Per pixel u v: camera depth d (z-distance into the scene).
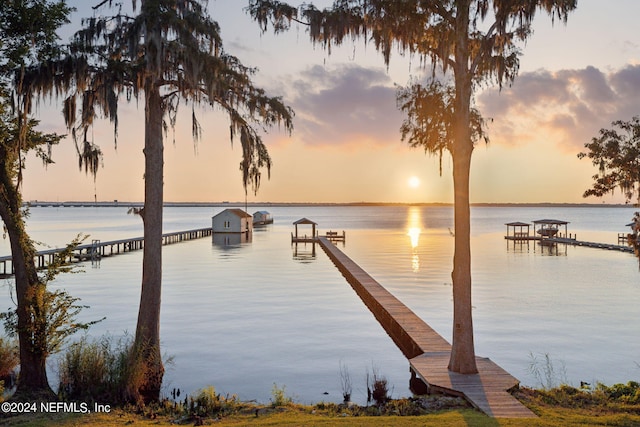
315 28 14.08
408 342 20.22
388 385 16.44
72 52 13.26
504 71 13.95
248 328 24.52
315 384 16.44
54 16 12.50
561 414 10.38
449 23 13.45
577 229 138.50
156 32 12.62
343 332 23.91
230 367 18.23
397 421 9.62
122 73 13.68
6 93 12.97
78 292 34.72
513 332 23.67
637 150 13.52
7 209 12.83
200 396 12.23
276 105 14.62
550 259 57.53
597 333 23.45
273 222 187.75
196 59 13.02
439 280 40.88
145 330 14.34
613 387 12.50
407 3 12.89
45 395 12.38
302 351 20.50
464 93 13.38
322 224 174.75
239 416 10.87
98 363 12.90
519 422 9.48
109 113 13.41
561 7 12.95
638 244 13.83
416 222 197.75
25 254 13.05
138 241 73.50
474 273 45.47
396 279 41.47
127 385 12.56
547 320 26.20
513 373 17.66
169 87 14.93
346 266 46.00
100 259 57.81
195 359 19.17
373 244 80.94
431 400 12.16
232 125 14.72
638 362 19.05
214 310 28.86
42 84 13.11
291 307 29.91
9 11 12.13
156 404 12.32
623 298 32.66
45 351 13.04
